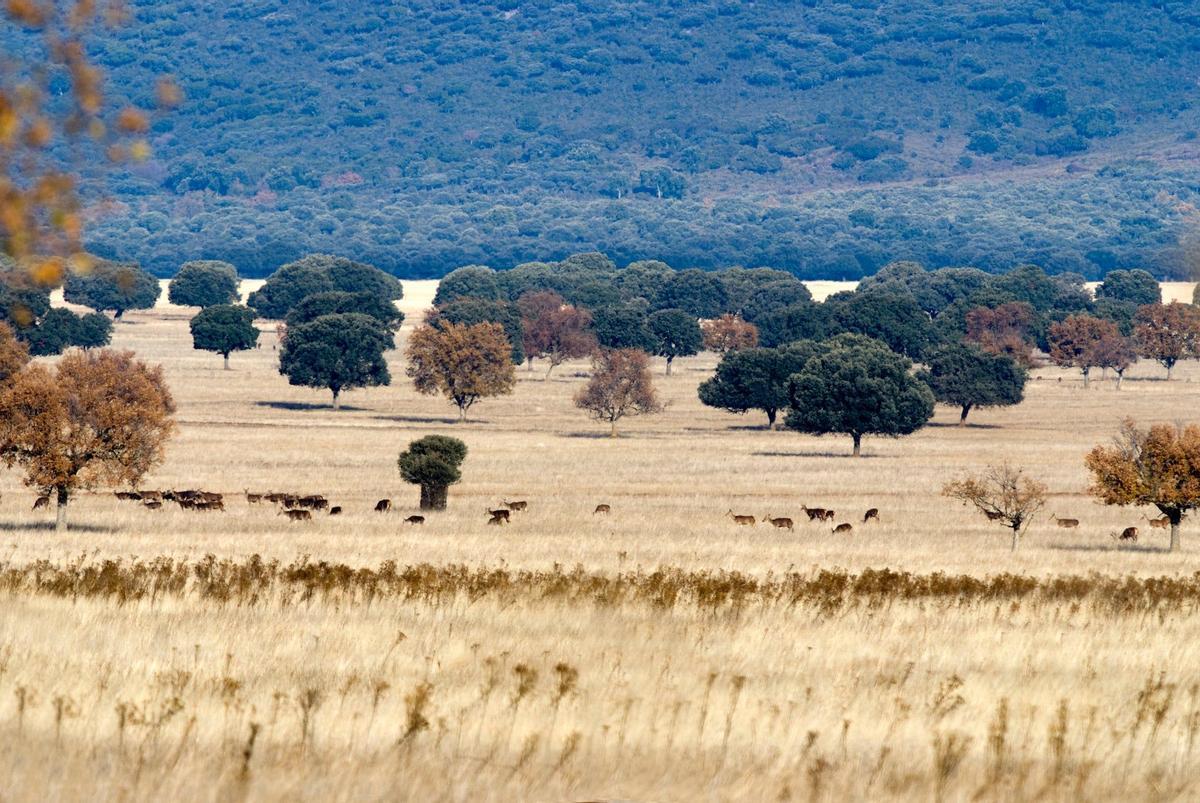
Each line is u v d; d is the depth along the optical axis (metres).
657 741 72.88
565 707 79.69
